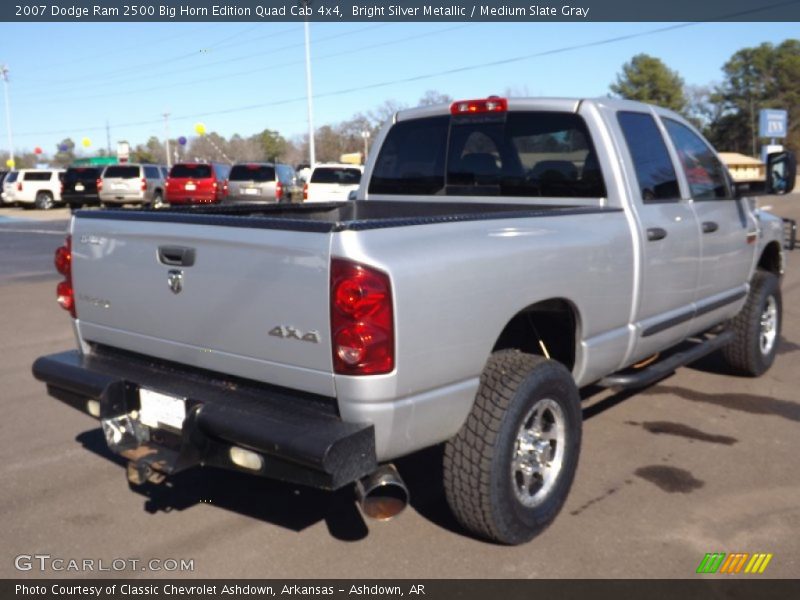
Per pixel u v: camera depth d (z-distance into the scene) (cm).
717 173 559
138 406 370
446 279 317
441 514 408
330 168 2153
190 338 354
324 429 301
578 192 460
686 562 358
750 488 436
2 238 2070
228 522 402
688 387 620
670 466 468
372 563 360
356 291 292
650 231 451
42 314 964
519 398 348
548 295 371
